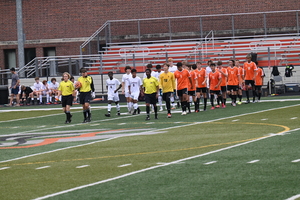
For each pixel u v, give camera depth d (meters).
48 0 72.50
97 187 14.51
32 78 61.88
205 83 36.75
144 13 69.75
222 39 68.19
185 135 24.58
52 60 61.69
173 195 13.26
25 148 23.02
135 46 66.94
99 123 33.12
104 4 70.88
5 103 55.66
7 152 22.00
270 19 67.00
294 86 53.81
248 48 63.44
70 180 15.59
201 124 28.98
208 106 40.94
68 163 18.50
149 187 14.22
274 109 34.88
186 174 15.63
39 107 50.50
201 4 68.62
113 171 16.66
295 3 66.81
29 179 16.02
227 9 68.06
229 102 43.62
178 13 69.19
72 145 23.16
